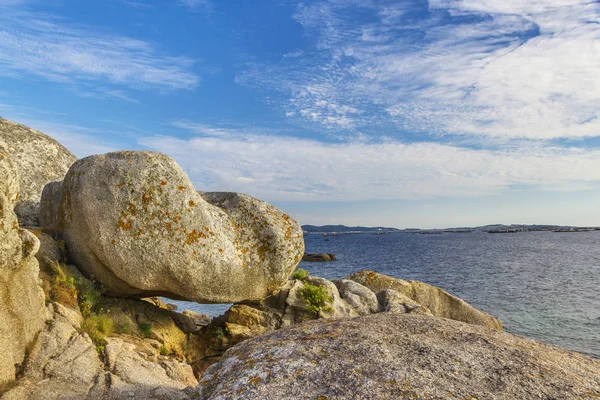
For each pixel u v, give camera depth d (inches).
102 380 369.4
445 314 842.8
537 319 1090.7
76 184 541.6
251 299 621.9
